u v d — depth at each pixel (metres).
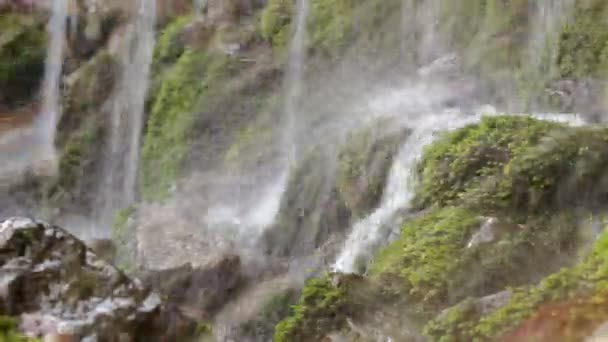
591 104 9.98
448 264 6.55
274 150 12.84
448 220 7.20
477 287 6.31
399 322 6.20
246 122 13.77
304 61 14.00
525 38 11.58
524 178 7.29
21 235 5.60
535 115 10.01
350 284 6.62
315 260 9.77
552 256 6.48
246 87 14.14
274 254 10.28
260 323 8.28
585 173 7.14
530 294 5.55
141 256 10.10
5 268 5.38
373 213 9.18
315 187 10.58
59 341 5.04
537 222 6.92
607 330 5.00
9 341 4.93
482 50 11.95
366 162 9.73
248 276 9.46
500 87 11.22
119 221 12.23
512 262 6.43
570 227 6.75
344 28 13.90
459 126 9.16
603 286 5.29
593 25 10.76
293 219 10.59
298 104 13.23
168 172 13.80
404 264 6.76
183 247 10.27
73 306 5.34
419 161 8.59
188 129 14.09
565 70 10.70
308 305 6.54
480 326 5.54
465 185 7.77
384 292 6.51
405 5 13.32
